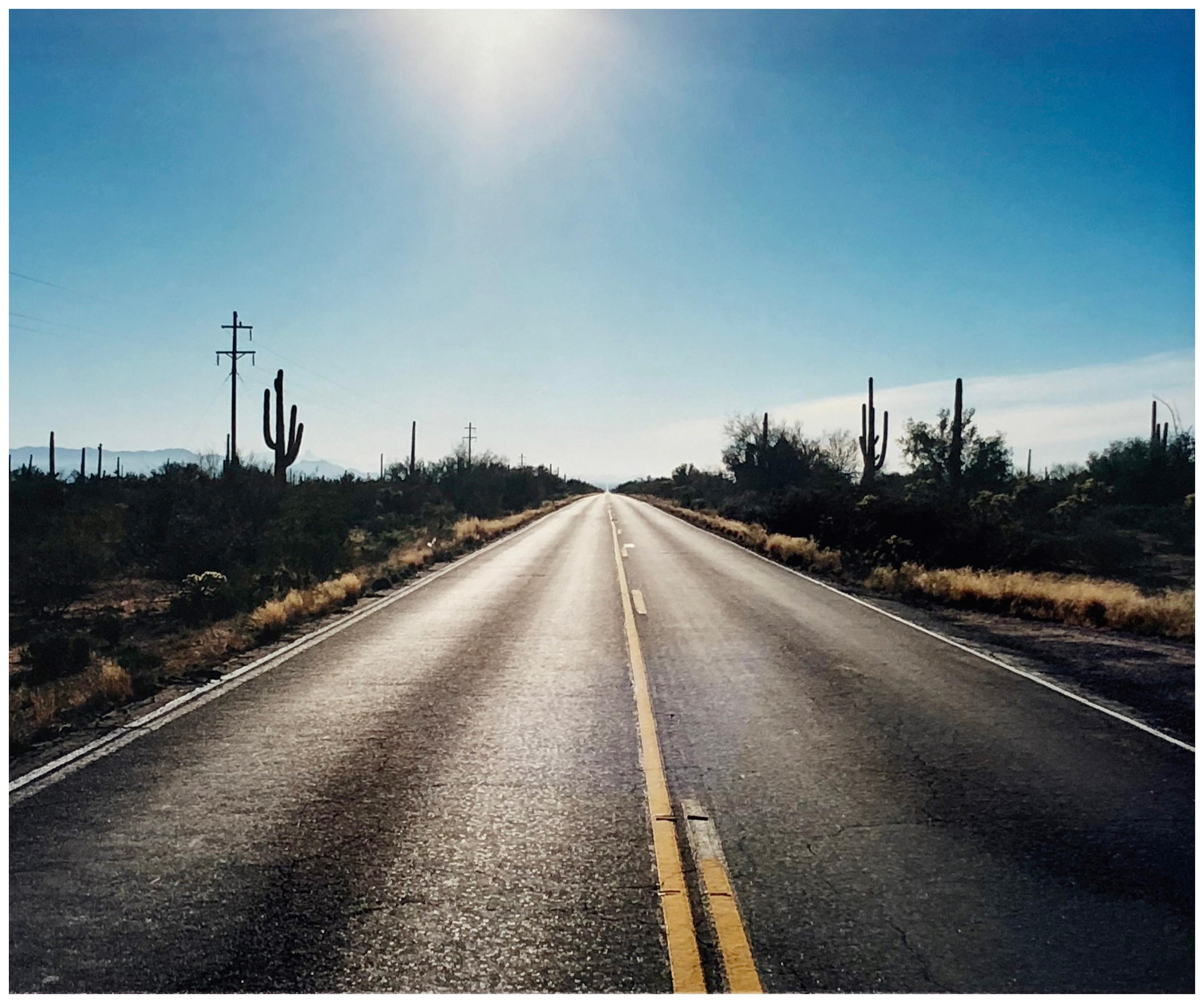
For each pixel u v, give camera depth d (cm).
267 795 577
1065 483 4884
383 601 1664
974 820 536
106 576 2255
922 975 361
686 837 503
